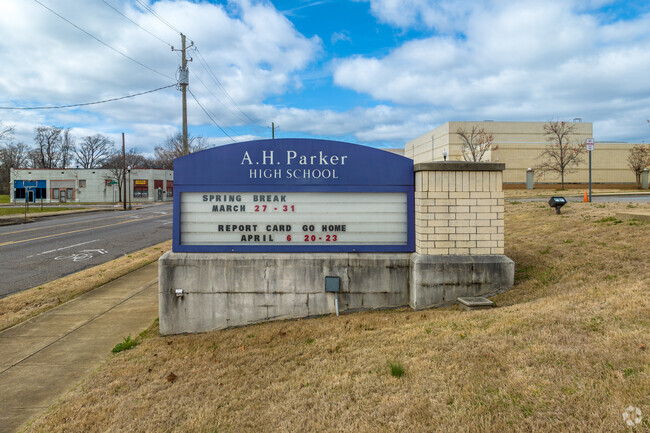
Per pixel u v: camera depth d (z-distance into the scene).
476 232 6.40
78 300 8.16
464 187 6.40
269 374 4.23
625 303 4.46
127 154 88.25
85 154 84.38
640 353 3.30
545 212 11.73
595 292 5.19
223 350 5.14
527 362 3.54
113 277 10.12
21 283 9.73
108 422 3.54
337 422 3.13
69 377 4.74
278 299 6.38
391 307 6.46
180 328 6.31
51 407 3.98
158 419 3.51
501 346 3.94
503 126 43.00
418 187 6.48
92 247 15.28
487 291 6.26
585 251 7.08
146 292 8.76
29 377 4.75
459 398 3.18
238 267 6.34
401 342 4.61
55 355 5.41
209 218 6.63
